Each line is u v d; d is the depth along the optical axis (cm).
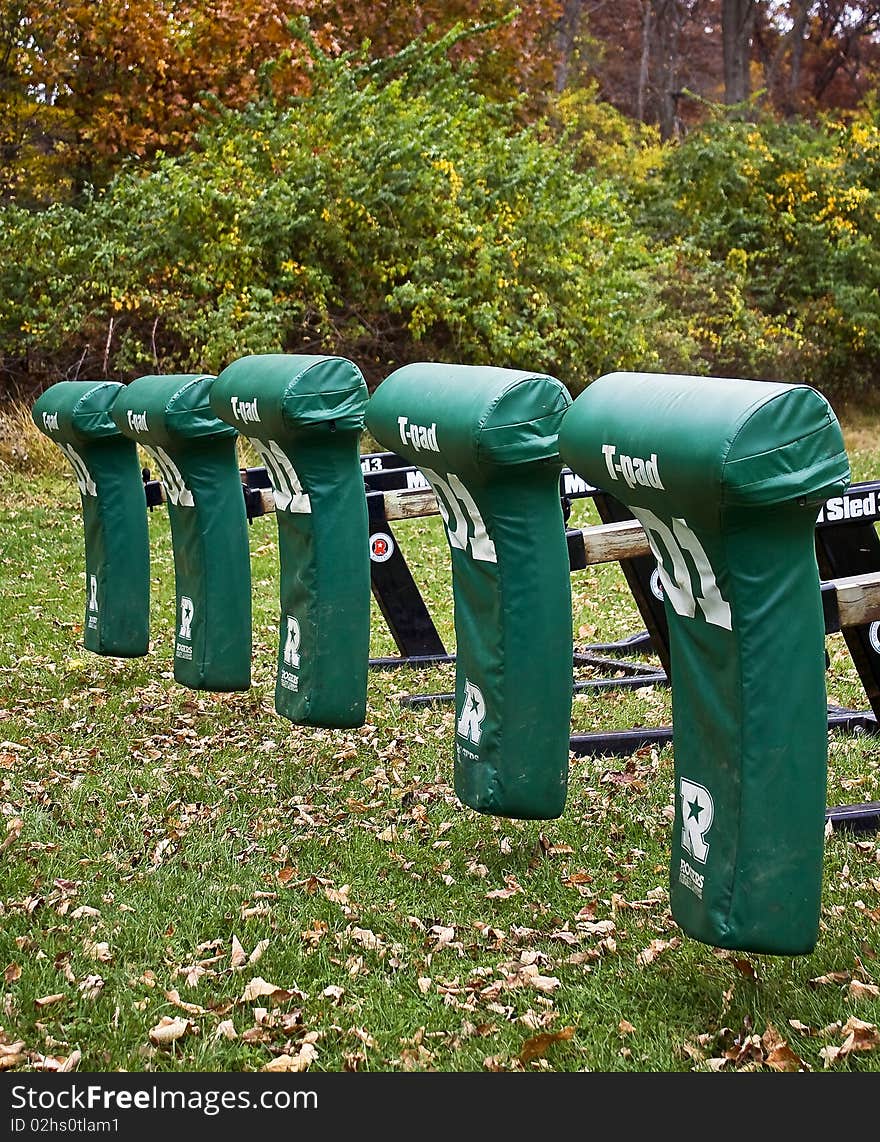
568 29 3950
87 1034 380
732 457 324
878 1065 352
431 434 465
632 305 2016
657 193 2562
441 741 654
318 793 582
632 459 358
